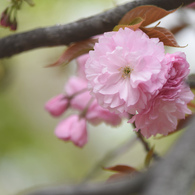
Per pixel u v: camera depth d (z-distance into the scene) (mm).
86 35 1111
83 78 1245
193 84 1116
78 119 1233
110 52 1058
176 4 1092
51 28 1121
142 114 1065
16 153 2205
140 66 1052
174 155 775
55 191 884
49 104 1246
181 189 718
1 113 2254
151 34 1072
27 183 2150
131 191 769
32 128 2312
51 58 1700
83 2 1883
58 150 2299
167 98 1062
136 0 1099
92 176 1243
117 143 2285
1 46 1134
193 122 890
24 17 1814
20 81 2260
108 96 1062
